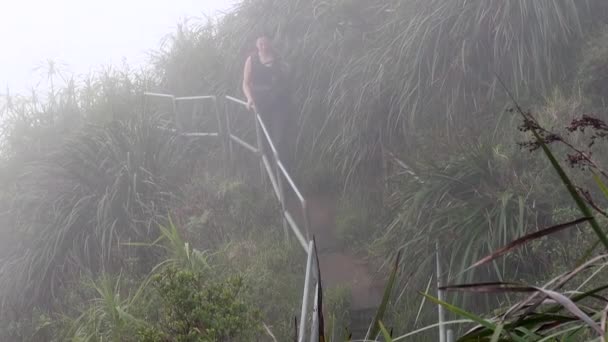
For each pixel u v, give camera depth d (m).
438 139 7.48
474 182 6.39
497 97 7.62
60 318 7.78
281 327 6.31
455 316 5.87
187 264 6.83
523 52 7.47
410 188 6.78
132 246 8.08
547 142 2.70
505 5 7.54
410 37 8.09
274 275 7.11
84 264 8.25
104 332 6.65
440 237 6.05
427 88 7.94
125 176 8.56
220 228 8.14
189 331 4.95
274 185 8.34
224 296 5.06
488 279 5.84
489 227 5.96
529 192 6.04
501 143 6.89
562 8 7.54
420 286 6.21
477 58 7.77
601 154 6.18
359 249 7.76
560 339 2.44
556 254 5.64
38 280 8.34
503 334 2.44
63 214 8.51
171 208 8.45
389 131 8.22
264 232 8.09
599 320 2.39
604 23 7.64
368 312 6.65
